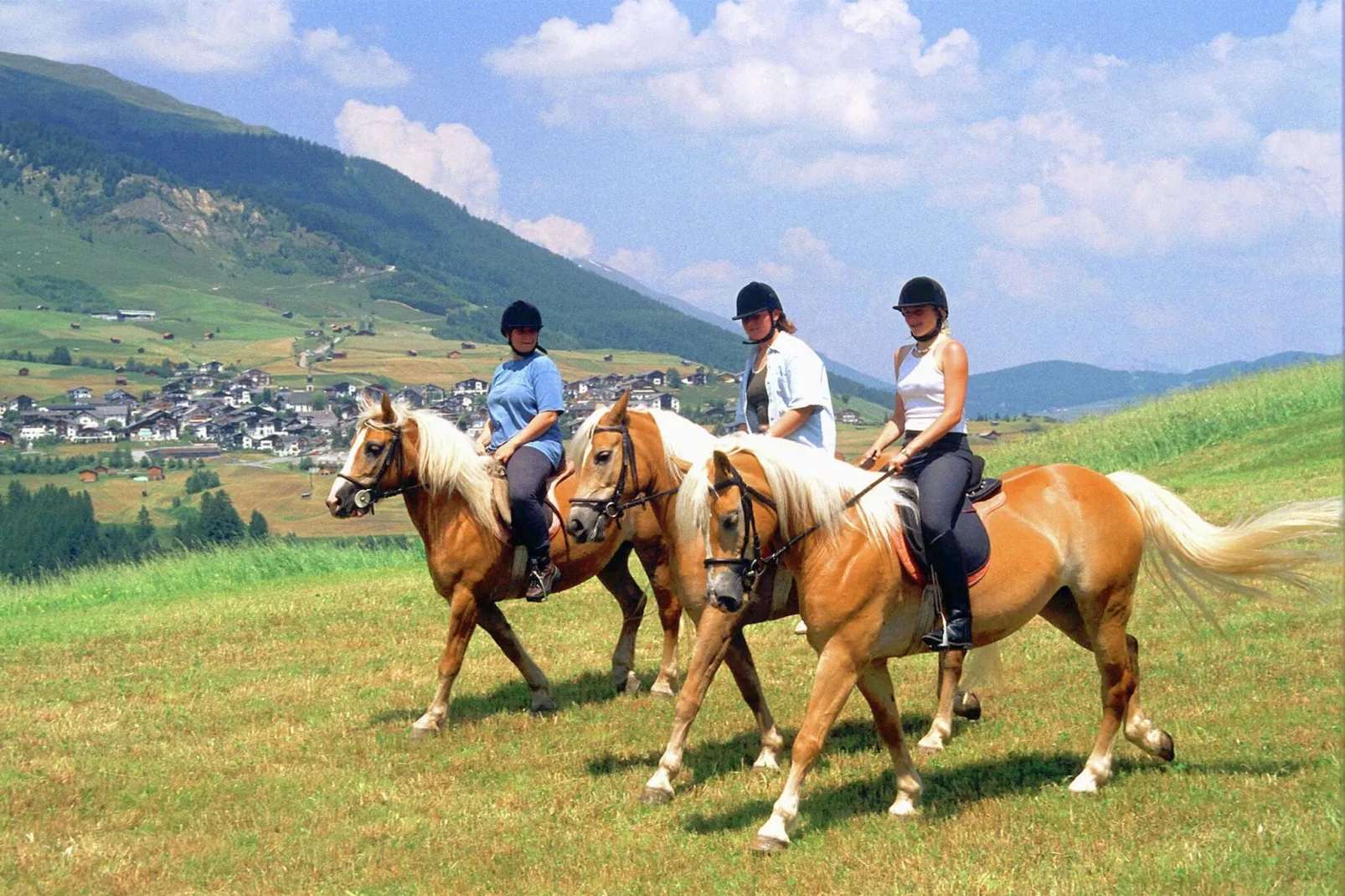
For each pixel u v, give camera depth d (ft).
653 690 32.86
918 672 33.06
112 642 46.62
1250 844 18.24
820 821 21.91
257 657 42.37
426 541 30.19
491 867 21.01
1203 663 30.45
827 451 26.11
